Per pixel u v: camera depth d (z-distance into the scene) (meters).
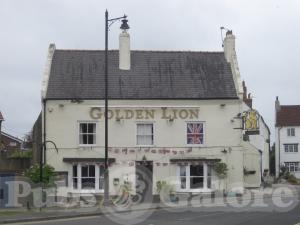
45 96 35.97
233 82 38.12
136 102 36.62
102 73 38.00
